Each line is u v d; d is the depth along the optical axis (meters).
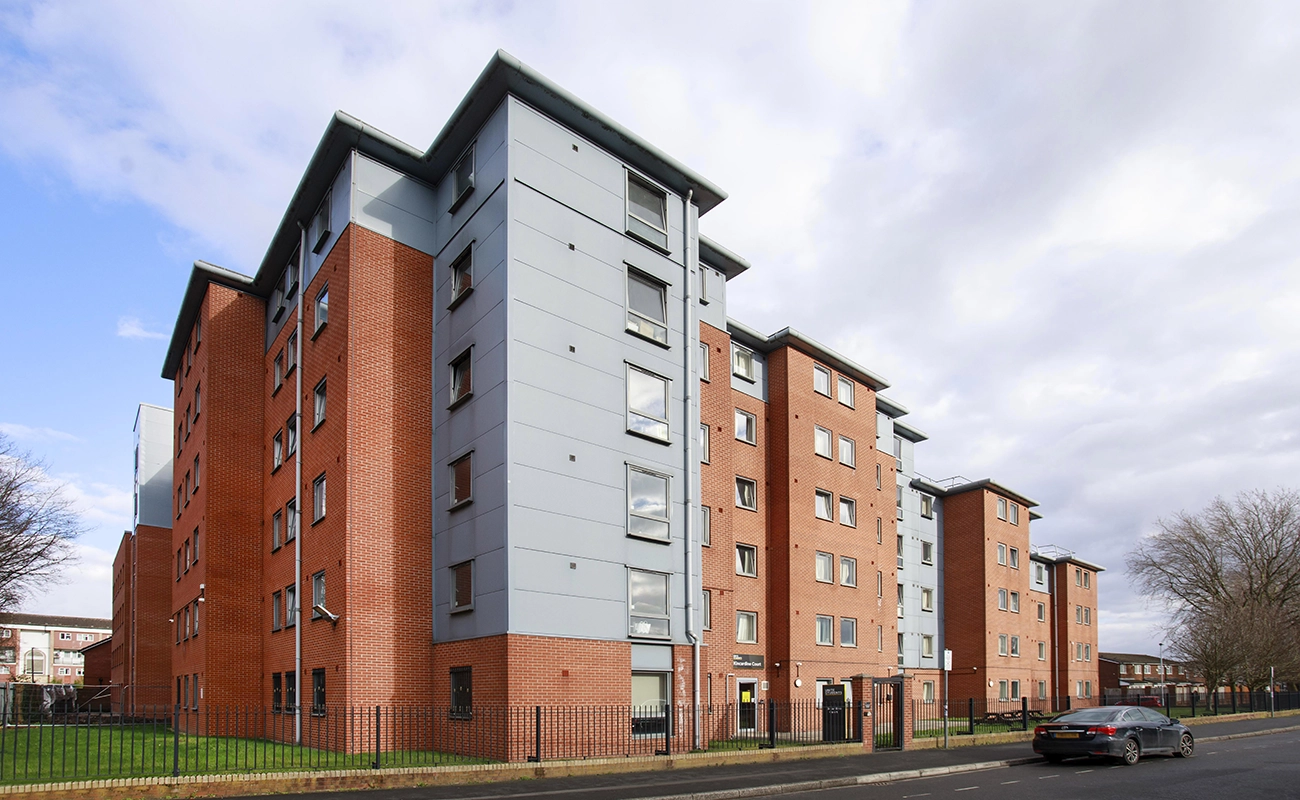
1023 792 15.34
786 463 31.61
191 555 29.70
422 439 21.19
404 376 21.19
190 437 31.23
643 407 21.56
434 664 19.91
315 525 21.50
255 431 27.67
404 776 14.28
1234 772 18.38
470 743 18.12
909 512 46.09
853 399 35.75
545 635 18.17
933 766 19.03
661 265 22.89
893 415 42.16
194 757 15.92
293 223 24.61
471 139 21.61
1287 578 56.44
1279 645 50.00
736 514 30.25
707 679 21.83
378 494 20.06
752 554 30.66
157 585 38.59
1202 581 57.97
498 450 18.75
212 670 24.98
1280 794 14.96
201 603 26.45
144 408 40.12
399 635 19.62
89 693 48.91
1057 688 56.56
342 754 17.42
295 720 21.19
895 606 38.72
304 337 23.55
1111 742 20.12
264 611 25.70
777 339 32.41
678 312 23.09
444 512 20.50
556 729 17.88
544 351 19.61
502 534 18.19
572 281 20.56
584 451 19.92
